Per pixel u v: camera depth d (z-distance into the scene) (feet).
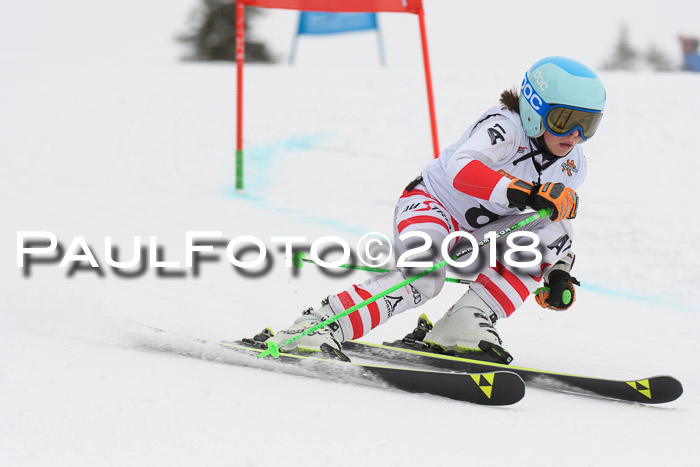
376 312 41.68
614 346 54.85
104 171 108.06
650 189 108.37
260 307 57.47
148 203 93.71
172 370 36.29
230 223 87.71
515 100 42.24
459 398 35.65
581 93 39.50
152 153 117.19
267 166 113.39
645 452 30.35
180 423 29.25
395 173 112.27
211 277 65.00
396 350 43.24
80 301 47.91
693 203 103.60
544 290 43.65
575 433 32.12
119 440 27.37
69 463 25.45
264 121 131.64
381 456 27.61
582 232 91.25
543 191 38.04
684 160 118.32
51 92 150.10
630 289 73.46
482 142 40.81
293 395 34.09
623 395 38.40
